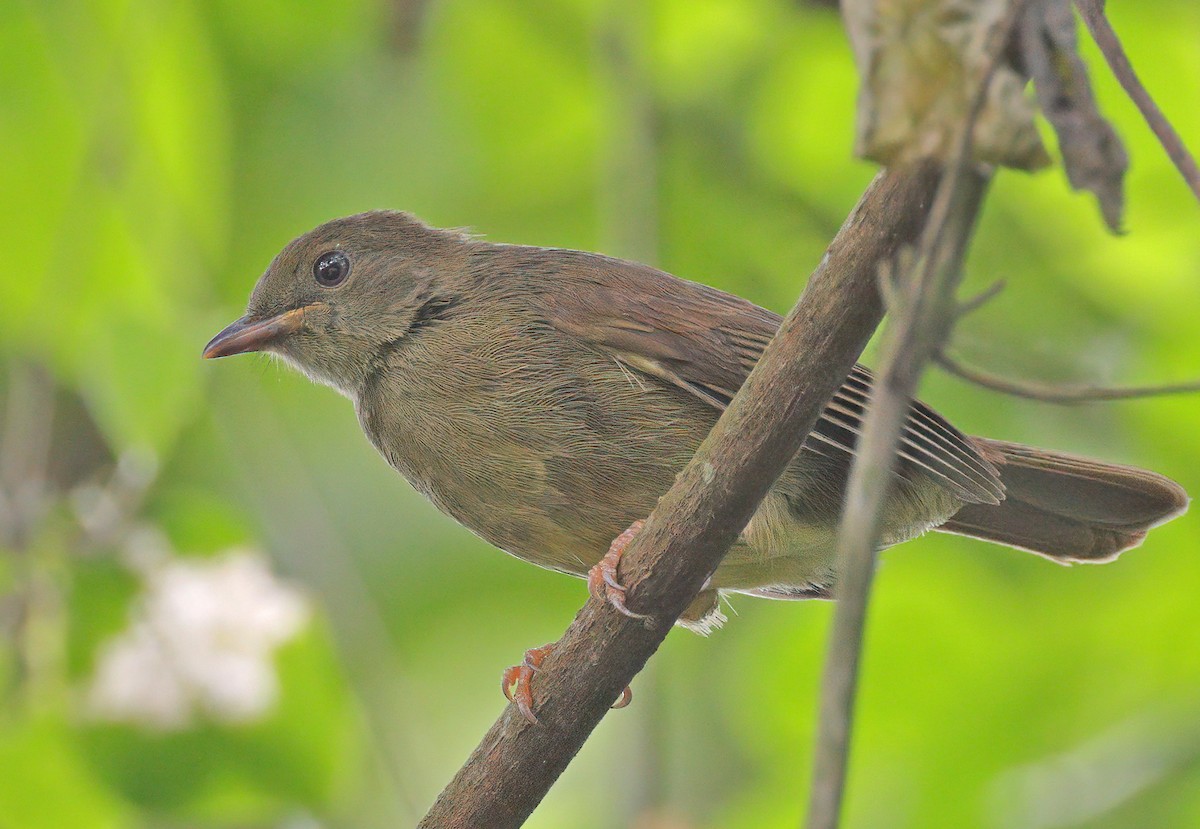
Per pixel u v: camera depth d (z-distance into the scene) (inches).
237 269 470.6
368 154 478.3
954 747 440.8
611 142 462.6
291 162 474.3
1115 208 204.4
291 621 401.1
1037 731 442.3
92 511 407.8
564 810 524.7
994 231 476.7
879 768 446.3
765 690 446.9
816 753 204.2
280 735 398.6
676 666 523.5
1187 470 467.5
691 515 269.3
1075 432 466.9
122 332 397.7
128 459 406.9
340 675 400.5
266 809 399.2
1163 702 441.4
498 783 289.6
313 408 529.7
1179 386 212.1
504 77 491.8
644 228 459.2
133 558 398.6
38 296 427.2
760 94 492.1
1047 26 205.8
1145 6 444.1
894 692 450.0
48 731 388.5
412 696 482.6
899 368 209.9
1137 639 454.9
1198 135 447.8
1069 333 469.1
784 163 494.3
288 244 382.6
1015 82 207.5
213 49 452.4
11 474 404.5
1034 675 446.3
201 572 401.1
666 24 489.1
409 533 534.0
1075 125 204.8
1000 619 455.8
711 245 502.0
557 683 285.7
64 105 432.5
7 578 395.2
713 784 513.0
